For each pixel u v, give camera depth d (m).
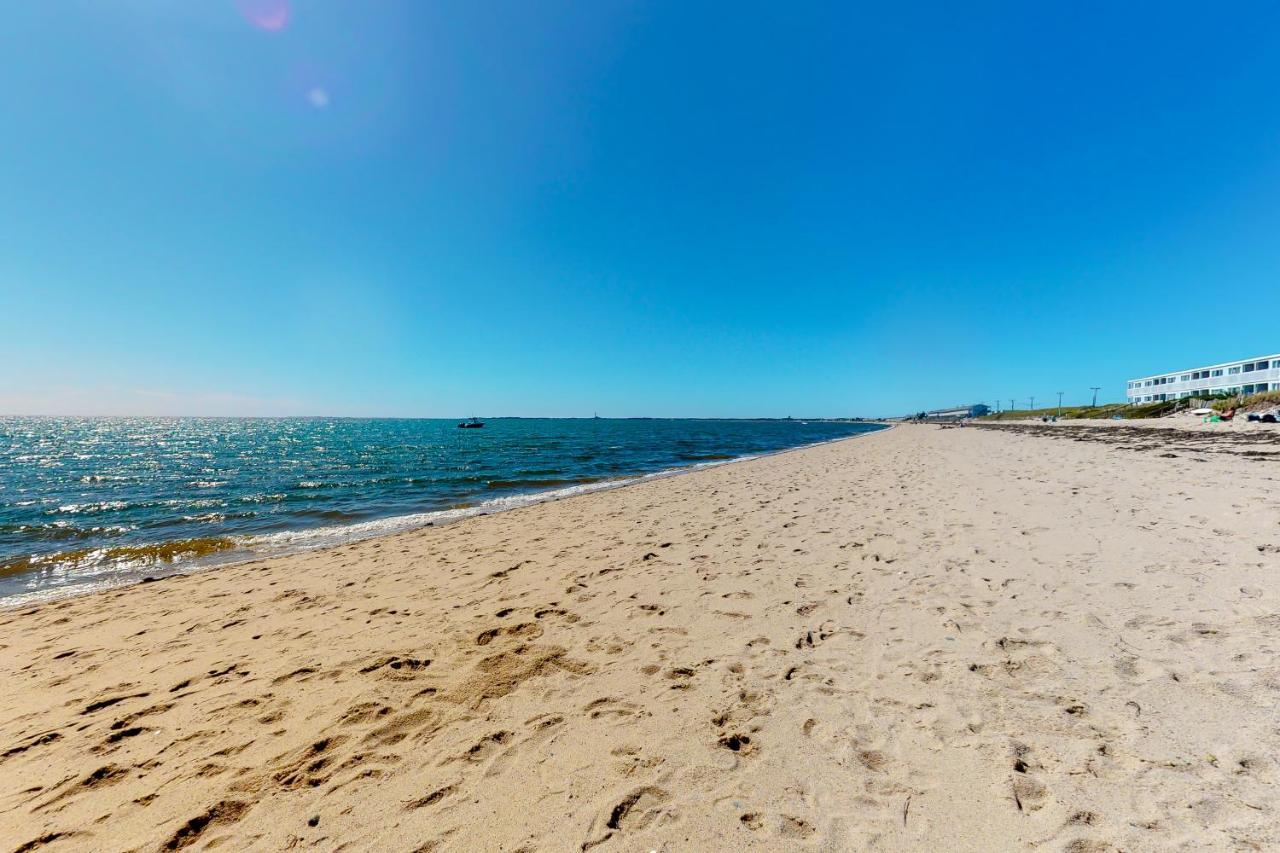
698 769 2.74
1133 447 20.11
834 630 4.36
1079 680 3.28
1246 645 3.46
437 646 4.52
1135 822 2.15
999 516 8.08
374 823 2.49
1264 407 38.22
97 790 2.84
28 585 8.10
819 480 14.96
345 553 8.85
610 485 17.73
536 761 2.89
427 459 32.75
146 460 35.34
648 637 4.47
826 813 2.38
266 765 2.98
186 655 4.71
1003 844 2.12
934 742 2.81
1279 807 2.15
